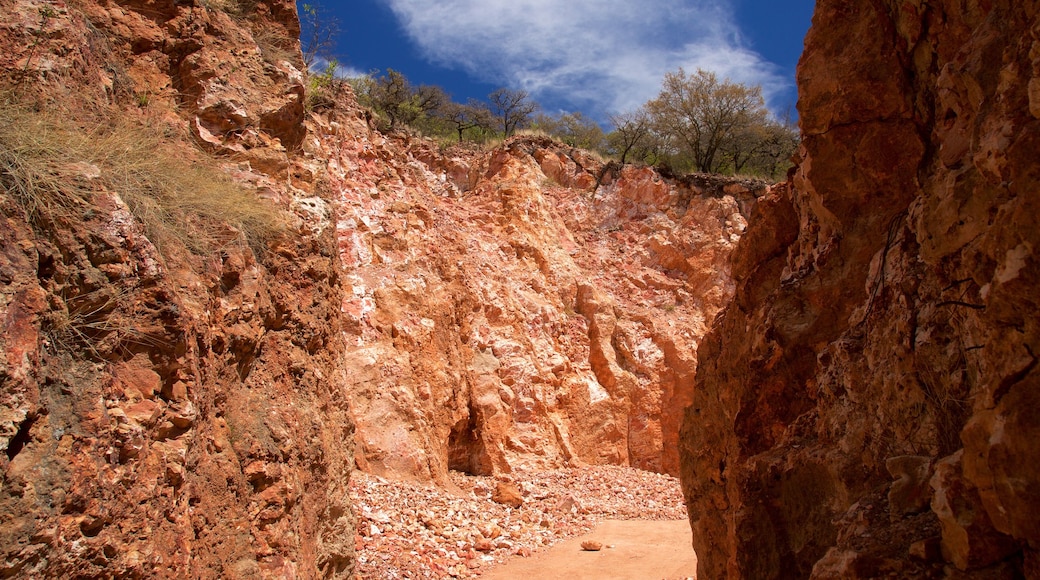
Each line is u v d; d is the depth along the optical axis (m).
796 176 5.62
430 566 9.53
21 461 2.71
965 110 3.50
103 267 3.31
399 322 16.05
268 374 5.13
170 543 3.38
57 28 4.27
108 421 3.12
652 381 21.77
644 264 24.61
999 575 2.66
